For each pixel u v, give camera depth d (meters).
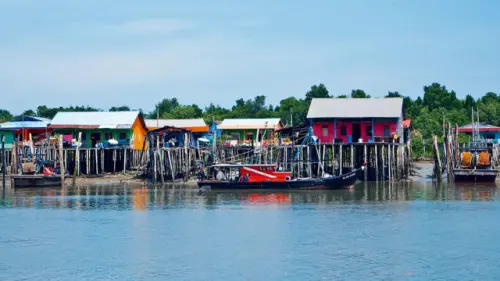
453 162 101.94
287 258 49.94
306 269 46.97
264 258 50.06
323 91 184.12
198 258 50.28
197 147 109.56
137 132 124.19
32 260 50.22
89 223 64.62
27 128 116.81
